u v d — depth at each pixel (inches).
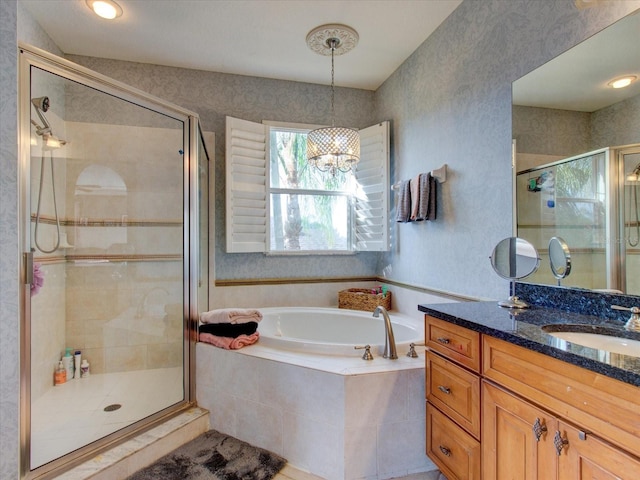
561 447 37.1
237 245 115.2
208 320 86.6
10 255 55.2
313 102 127.6
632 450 30.5
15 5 55.9
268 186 121.3
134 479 63.5
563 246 58.7
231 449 74.1
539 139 62.6
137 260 104.1
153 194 102.9
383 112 125.6
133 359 103.9
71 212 97.7
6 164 55.1
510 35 68.7
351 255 130.7
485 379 49.3
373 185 122.8
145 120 100.4
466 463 53.0
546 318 52.9
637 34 47.9
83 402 84.4
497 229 72.2
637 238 48.1
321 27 92.4
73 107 94.0
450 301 87.8
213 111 118.1
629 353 43.0
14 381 55.0
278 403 72.8
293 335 113.9
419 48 101.9
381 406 66.7
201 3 82.8
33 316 79.9
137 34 95.6
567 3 57.4
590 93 54.2
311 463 68.6
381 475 66.8
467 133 81.4
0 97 55.1
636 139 48.1
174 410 81.1
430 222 96.7
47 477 57.6
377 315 78.9
